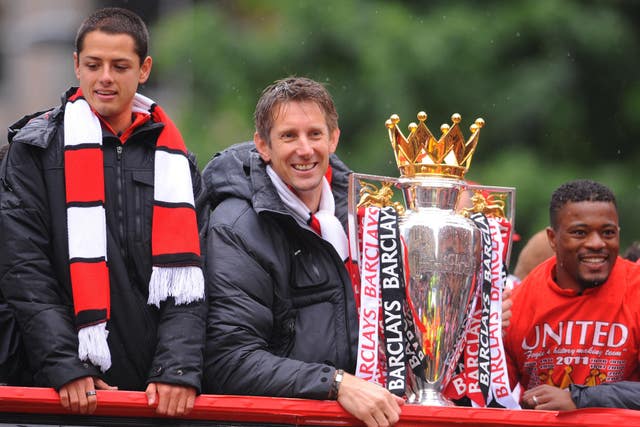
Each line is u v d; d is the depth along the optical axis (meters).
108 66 11.73
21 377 11.77
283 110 12.07
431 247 12.16
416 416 11.29
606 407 11.83
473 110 28.92
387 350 11.77
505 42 29.69
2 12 41.19
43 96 40.25
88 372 11.02
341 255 12.42
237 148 12.91
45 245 11.48
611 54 30.44
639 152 30.64
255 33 29.66
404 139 12.60
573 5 30.61
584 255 12.98
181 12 32.22
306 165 12.07
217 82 28.78
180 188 11.81
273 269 11.98
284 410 11.23
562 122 29.45
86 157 11.56
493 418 11.34
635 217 29.16
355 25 28.75
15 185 11.49
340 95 28.22
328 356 12.02
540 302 13.27
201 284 11.56
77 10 40.56
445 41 29.05
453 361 12.24
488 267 12.46
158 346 11.33
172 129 12.08
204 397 11.17
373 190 12.66
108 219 11.65
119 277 11.55
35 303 11.20
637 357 12.91
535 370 13.25
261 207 12.04
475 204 12.91
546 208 27.59
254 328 11.70
